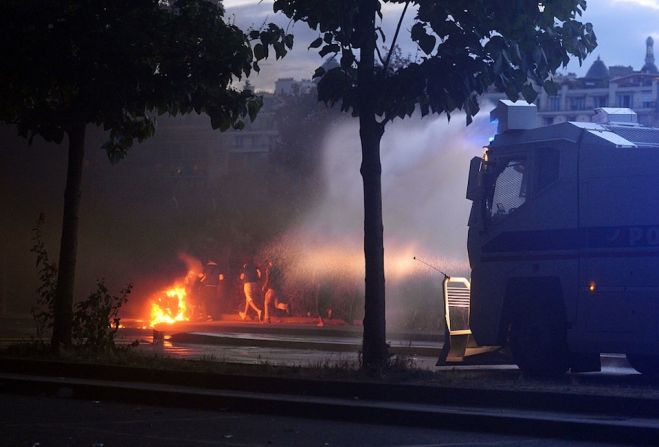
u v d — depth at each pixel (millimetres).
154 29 16562
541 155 15742
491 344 16250
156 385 14500
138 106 16906
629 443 10367
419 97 14344
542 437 10844
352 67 14812
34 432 10977
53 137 17156
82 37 16266
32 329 30547
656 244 14359
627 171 14719
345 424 11898
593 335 14859
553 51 14234
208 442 10406
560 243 15320
